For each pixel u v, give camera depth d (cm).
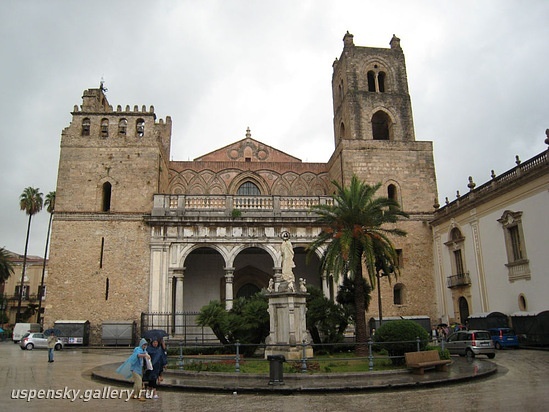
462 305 3909
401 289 4269
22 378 1952
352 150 4484
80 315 3844
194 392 1634
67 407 1338
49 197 6781
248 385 1667
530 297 3083
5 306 7694
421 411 1253
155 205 4075
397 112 4791
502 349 3044
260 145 5341
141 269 3962
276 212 4159
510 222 3275
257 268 4550
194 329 4197
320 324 2822
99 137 4284
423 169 4525
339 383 1695
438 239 4272
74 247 3978
